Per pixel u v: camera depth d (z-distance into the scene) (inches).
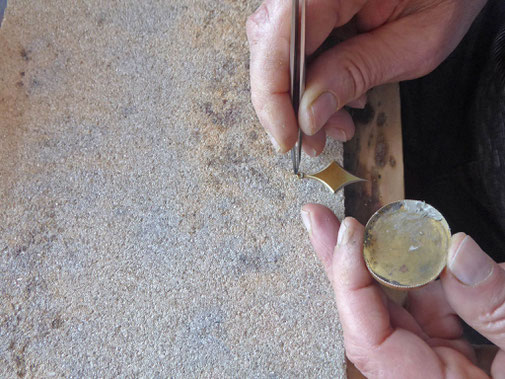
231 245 10.6
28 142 11.6
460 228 14.8
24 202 11.2
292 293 10.3
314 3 8.6
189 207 10.9
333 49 9.8
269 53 9.1
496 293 7.8
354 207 11.1
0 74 12.1
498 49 12.9
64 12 12.4
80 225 11.0
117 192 11.1
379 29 10.3
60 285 10.6
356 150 11.5
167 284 10.5
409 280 8.0
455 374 8.3
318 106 9.1
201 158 11.2
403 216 8.4
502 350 8.6
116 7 12.4
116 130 11.6
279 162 11.1
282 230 10.7
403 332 8.7
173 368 10.0
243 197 10.9
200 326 10.2
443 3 10.0
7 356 10.2
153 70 11.9
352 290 8.7
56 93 11.9
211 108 11.6
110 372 10.0
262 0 12.2
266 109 9.4
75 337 10.3
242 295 10.3
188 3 12.3
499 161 12.9
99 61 12.1
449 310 10.0
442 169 15.1
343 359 9.8
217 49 11.9
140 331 10.2
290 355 9.9
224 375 9.9
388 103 11.6
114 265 10.7
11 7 12.5
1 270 10.8
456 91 14.5
